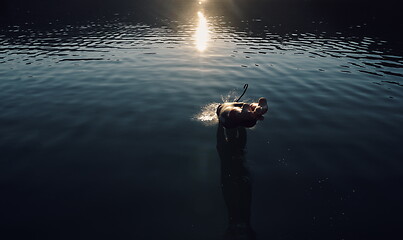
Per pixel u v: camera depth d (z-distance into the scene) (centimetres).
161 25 2616
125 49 1579
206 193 416
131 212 381
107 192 422
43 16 3244
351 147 536
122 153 527
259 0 5094
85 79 1006
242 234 340
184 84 937
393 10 3619
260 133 594
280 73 1077
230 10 3953
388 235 335
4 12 3544
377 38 1923
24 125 644
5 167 486
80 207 391
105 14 3497
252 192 418
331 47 1630
